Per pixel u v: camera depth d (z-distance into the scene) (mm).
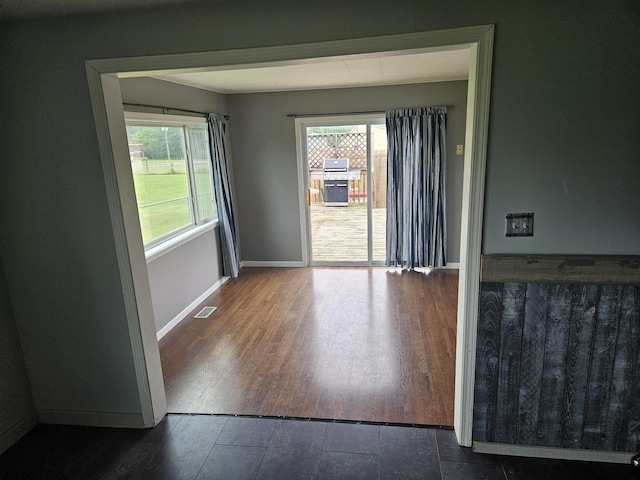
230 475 2143
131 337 2420
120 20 2006
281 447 2326
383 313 4141
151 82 3736
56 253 2348
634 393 2066
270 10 1909
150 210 3838
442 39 1826
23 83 2133
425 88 5016
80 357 2494
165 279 3898
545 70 1802
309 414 2605
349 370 3111
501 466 2160
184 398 2832
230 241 5191
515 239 2000
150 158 3820
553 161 1891
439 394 2771
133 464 2244
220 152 5000
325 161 5738
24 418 2527
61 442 2441
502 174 1935
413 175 5207
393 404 2678
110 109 2150
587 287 1984
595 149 1853
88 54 2062
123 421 2555
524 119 1861
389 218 5410
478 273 2053
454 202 5312
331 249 6195
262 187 5637
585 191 1903
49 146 2197
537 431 2201
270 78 4207
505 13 1771
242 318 4168
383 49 1874
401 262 5543
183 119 4273
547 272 1989
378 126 5402
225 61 1984
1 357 2385
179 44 1997
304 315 4172
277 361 3293
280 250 5824
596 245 1955
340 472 2135
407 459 2211
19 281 2412
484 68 1821
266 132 5441
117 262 2318
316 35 1904
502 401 2193
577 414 2145
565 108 1829
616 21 1722
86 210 2266
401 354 3322
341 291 4809
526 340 2098
